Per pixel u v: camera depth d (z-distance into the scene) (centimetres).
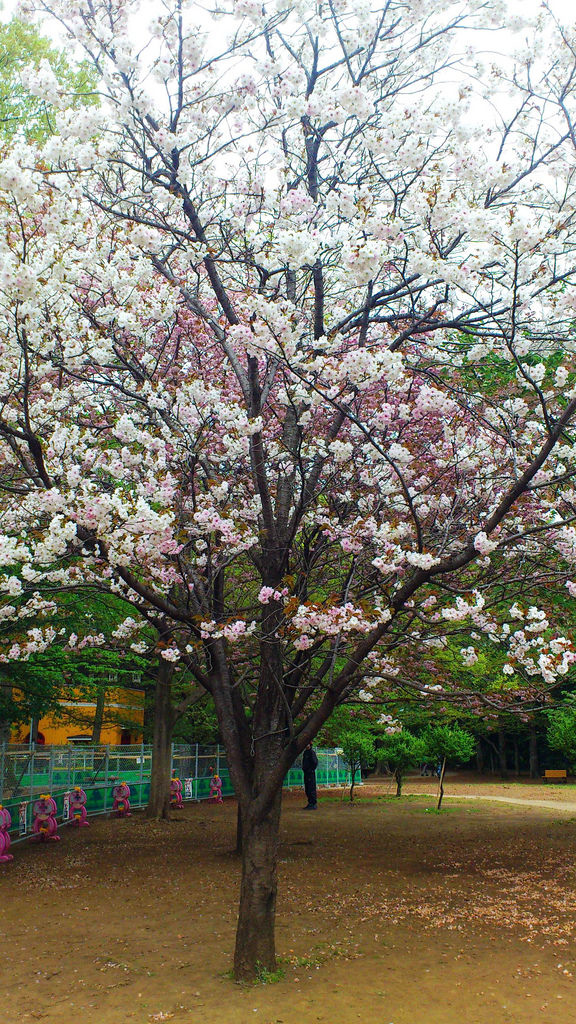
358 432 702
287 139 750
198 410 669
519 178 603
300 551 738
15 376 652
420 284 711
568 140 606
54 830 1386
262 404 676
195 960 640
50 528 520
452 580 742
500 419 715
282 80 640
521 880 977
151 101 559
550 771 3650
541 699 806
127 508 529
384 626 570
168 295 698
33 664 1155
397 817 1800
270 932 604
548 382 780
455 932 722
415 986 571
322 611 556
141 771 2038
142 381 750
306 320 754
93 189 722
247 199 702
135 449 738
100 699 2152
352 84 626
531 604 841
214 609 693
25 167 534
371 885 949
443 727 2002
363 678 740
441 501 728
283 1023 501
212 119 674
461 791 2812
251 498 720
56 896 904
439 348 786
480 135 610
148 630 1282
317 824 1650
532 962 629
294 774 2833
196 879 996
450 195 520
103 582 681
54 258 550
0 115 1373
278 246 490
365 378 530
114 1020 512
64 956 659
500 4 575
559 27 580
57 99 548
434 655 963
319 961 632
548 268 604
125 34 576
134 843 1348
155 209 698
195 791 2309
